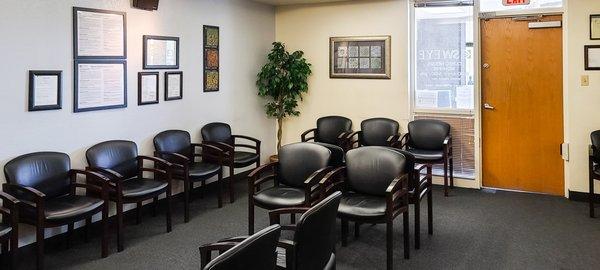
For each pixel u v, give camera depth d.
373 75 5.96
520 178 5.34
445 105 5.67
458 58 5.52
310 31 6.30
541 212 4.50
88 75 3.93
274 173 3.90
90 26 3.92
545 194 5.18
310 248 2.12
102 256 3.46
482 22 5.35
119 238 3.57
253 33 6.06
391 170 3.40
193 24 5.07
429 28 5.66
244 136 5.45
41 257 3.06
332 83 6.23
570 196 4.91
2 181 3.35
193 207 4.75
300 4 6.32
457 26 5.49
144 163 4.53
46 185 3.44
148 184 3.86
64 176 3.56
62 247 3.66
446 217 4.38
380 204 3.25
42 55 3.57
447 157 5.14
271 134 6.52
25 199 3.22
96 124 4.04
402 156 3.42
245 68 5.94
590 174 4.31
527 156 5.28
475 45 5.36
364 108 6.06
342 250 3.57
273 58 6.12
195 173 4.39
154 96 4.62
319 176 3.47
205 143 4.95
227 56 5.62
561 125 5.07
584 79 4.71
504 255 3.46
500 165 5.44
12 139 3.41
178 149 4.68
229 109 5.70
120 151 4.04
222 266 1.56
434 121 5.44
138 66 4.43
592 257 3.39
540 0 5.05
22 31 3.43
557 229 4.01
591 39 4.64
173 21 4.80
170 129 4.82
